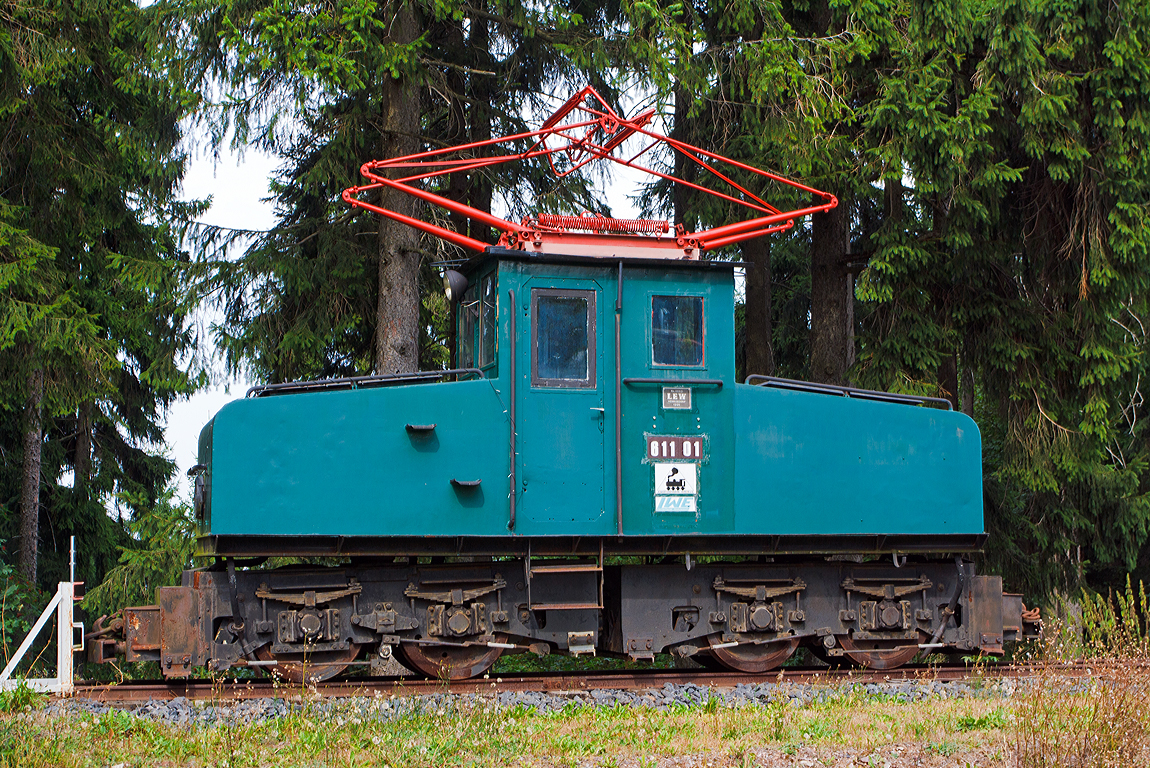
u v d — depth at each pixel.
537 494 9.68
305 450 9.38
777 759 6.95
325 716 7.70
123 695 9.03
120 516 25.06
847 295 18.03
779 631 10.53
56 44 15.54
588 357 9.91
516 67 16.16
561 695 9.26
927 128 12.86
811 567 10.75
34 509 22.06
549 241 10.12
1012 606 11.27
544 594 9.98
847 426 10.64
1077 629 11.95
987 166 13.34
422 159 14.40
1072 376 14.38
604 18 15.85
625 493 9.81
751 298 18.89
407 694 8.98
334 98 13.47
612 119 11.38
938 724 7.85
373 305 15.79
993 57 13.20
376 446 9.50
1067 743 6.71
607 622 10.63
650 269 10.12
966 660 11.18
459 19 13.33
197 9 12.80
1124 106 13.30
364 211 15.31
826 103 13.64
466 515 9.57
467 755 6.95
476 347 10.43
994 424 19.12
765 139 13.84
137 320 15.14
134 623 9.09
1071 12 13.06
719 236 11.23
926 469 10.88
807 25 15.61
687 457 9.99
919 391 13.93
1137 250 13.24
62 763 6.54
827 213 16.45
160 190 16.75
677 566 10.41
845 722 7.97
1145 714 6.90
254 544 9.27
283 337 14.95
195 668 11.48
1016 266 15.13
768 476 10.26
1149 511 16.84
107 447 25.23
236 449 9.22
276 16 12.08
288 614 9.41
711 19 15.33
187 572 9.73
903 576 10.98
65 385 15.62
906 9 13.95
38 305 14.91
